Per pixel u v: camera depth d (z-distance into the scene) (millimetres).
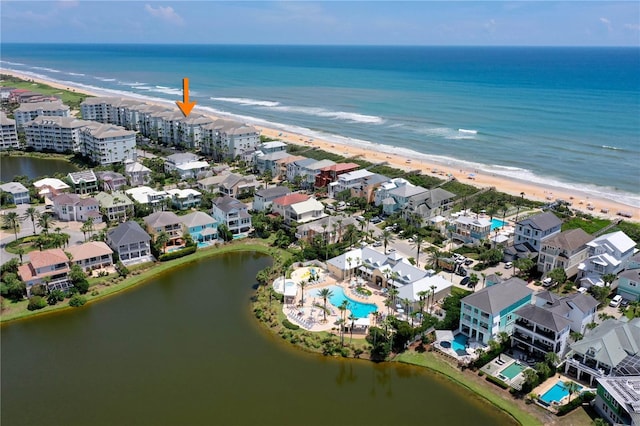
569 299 100688
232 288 127125
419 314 109562
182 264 139250
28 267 121750
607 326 94125
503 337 97062
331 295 119438
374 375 94312
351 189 183625
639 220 163000
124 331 107938
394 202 168625
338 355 99062
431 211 161500
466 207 175125
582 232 130625
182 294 124062
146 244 140625
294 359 98562
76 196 165875
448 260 131125
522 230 136625
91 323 111062
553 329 91875
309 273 130250
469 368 94375
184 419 82750
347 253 132000
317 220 151625
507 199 182500
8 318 111250
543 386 89188
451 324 105312
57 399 87125
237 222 157125
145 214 167500
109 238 141500
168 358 98500
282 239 149000
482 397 87688
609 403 79062
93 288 123500
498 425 81812
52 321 111500
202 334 106500
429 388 90688
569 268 125125
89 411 84250
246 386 90812
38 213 160250
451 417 83688
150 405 85750
